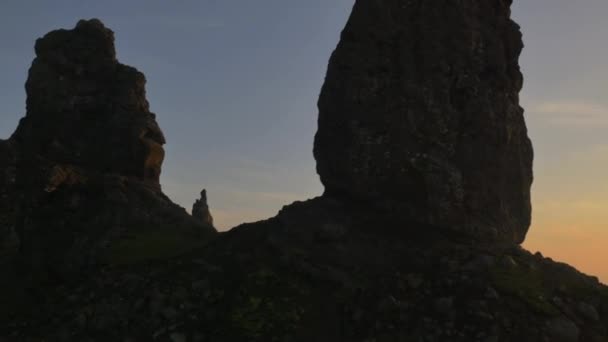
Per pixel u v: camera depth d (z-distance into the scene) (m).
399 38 33.50
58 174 40.75
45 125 44.09
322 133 34.38
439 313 25.84
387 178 32.03
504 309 25.59
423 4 33.59
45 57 45.97
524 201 33.00
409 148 31.70
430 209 31.03
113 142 43.97
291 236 31.56
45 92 44.75
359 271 29.12
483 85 32.47
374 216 32.06
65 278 34.75
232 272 29.81
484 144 31.81
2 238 38.94
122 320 27.56
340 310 27.19
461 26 33.00
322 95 34.78
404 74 32.72
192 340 25.91
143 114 45.34
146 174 44.28
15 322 30.16
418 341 24.61
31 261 37.31
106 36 47.03
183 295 28.38
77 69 45.50
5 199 40.84
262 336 25.45
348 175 32.78
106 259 34.09
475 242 30.91
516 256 29.92
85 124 44.50
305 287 28.53
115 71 46.19
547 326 24.91
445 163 31.28
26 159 42.53
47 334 27.84
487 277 27.42
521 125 33.94
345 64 33.94
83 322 28.00
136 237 36.97
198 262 31.02
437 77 32.34
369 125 32.72
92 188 41.38
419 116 31.97
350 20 34.97
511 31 34.34
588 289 27.70
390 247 30.38
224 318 26.56
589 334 25.00
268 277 28.84
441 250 29.73
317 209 33.03
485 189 31.48
